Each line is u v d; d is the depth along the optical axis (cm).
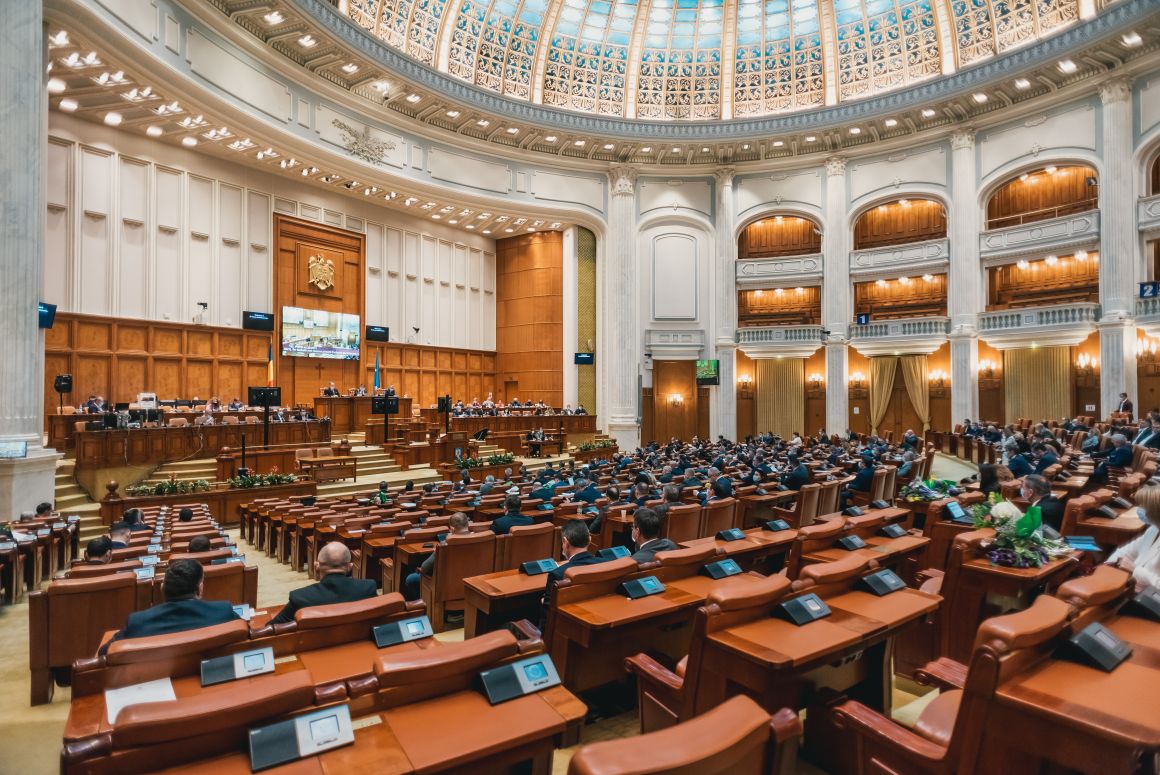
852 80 2161
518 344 2464
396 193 1997
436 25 1952
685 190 2372
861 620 282
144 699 209
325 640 265
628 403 2289
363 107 1817
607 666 345
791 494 888
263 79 1546
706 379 2269
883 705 303
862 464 1193
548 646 332
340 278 2002
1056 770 202
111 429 1159
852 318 2234
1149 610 259
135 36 1195
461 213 2198
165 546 586
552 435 2131
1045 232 1841
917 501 605
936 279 2227
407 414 1866
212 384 1677
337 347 1967
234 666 227
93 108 1391
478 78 2095
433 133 2002
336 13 1538
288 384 1861
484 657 212
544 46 2162
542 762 197
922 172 2088
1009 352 1941
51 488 922
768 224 2475
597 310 2358
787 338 2291
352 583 344
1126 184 1684
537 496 880
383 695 197
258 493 1167
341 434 1723
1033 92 1841
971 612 363
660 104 2309
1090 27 1617
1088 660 207
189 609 292
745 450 1575
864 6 2058
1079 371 1806
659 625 327
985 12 1903
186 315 1617
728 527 733
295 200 1881
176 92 1326
